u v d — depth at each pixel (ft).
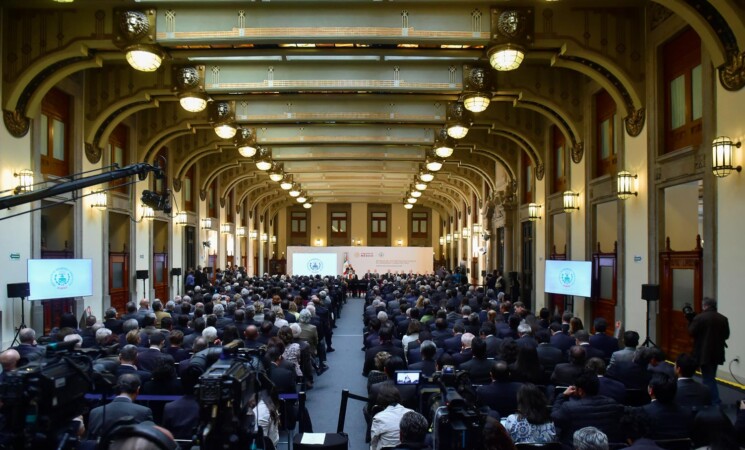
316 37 31.35
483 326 25.44
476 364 19.19
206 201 73.87
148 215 54.65
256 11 31.50
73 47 32.71
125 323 25.75
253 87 40.78
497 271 67.72
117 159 50.44
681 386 15.52
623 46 33.73
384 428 14.17
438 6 31.30
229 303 38.29
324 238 145.38
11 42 33.35
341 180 102.63
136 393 13.99
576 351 17.97
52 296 35.27
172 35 31.63
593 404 13.57
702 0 25.45
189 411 14.60
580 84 43.57
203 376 10.08
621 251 36.91
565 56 35.01
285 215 146.82
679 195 32.55
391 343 24.11
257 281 65.51
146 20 31.63
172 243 62.34
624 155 36.52
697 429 11.29
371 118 49.98
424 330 25.62
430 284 65.21
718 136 26.48
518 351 18.83
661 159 31.73
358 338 48.37
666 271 31.94
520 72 42.83
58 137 40.91
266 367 19.57
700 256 28.81
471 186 85.05
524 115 53.47
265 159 61.46
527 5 31.83
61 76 35.53
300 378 24.79
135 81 43.06
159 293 60.49
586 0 32.48
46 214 41.37
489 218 76.18
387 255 101.96
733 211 25.31
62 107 41.34
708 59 27.12
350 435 21.54
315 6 31.40
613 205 40.63
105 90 43.42
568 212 46.80
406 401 17.99
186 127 53.01
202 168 72.95
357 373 33.71
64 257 40.55
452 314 34.22
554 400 17.29
